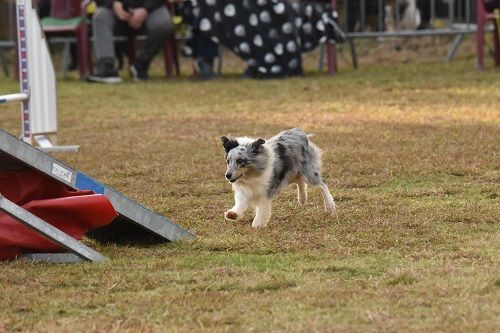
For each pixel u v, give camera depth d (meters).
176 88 24.41
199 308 7.26
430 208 10.91
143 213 9.41
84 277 8.26
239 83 25.02
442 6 28.86
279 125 17.92
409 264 8.45
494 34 26.48
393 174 13.10
